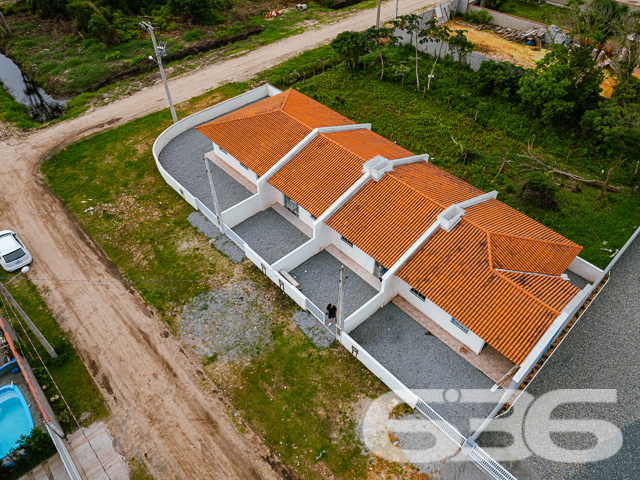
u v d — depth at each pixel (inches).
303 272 1064.2
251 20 2281.0
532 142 1413.6
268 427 812.0
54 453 779.4
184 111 1627.7
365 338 934.4
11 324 969.5
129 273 1080.2
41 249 1141.7
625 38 1472.7
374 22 2242.9
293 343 929.5
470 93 1626.5
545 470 743.1
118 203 1257.4
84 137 1504.7
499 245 925.8
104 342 943.0
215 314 985.5
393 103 1640.0
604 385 852.6
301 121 1256.8
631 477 733.9
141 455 780.0
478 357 899.4
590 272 1033.5
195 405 843.4
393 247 961.5
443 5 2159.2
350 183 1083.3
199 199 1243.2
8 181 1338.6
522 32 2071.9
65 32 2151.8
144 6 2354.8
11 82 1903.3
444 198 1035.9
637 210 1197.7
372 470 752.3
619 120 1272.1
